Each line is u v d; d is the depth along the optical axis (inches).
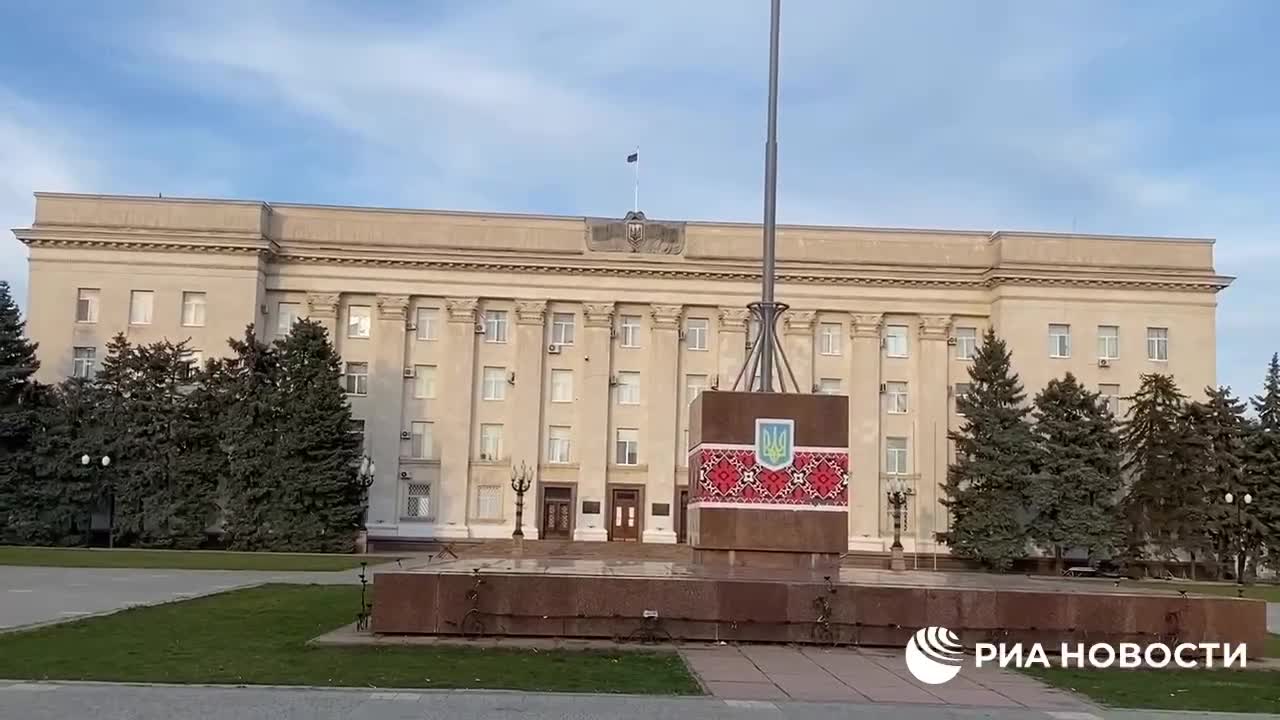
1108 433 1990.7
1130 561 1958.7
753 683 486.3
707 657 556.4
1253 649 604.1
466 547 2025.1
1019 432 1964.8
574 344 2241.6
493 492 2188.7
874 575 666.8
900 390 2257.6
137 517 1964.8
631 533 2182.6
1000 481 1955.0
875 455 2209.6
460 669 501.7
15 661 517.0
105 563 1421.0
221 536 1994.3
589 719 400.5
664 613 600.1
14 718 384.5
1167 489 1915.6
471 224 2230.6
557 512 2188.7
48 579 1136.2
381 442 2160.4
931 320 2246.6
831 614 601.3
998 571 1974.7
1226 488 1919.3
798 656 567.2
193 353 2096.5
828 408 706.8
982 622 602.9
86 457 1923.0
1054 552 1989.4
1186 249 2199.8
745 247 2240.4
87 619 707.4
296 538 1935.3
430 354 2222.0
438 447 2180.1
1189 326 2190.0
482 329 2228.1
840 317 2261.3
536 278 2223.2
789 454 700.7
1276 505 1911.9
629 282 2230.6
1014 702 461.4
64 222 2129.7
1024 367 2164.1
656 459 2186.3
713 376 2230.6
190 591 989.8
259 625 685.3
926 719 417.7
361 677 475.5
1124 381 2170.3
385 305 2198.6
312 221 2215.8
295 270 2196.1
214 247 2127.2
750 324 2231.8
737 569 669.9
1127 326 2185.0
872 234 2258.9
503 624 600.4
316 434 1958.7
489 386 2223.2
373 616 601.9
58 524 1958.7
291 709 406.3
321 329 2015.3
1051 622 602.2
